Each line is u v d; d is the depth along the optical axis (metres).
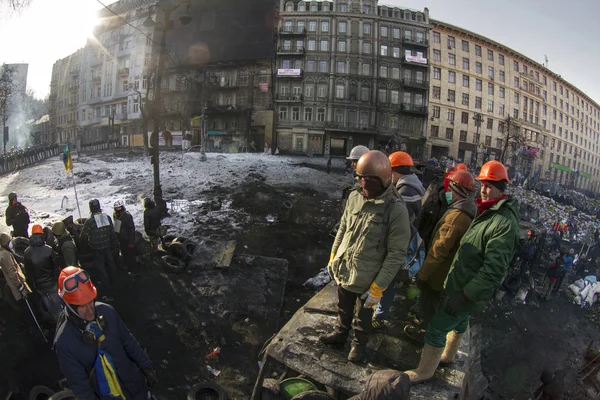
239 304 7.35
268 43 40.88
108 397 2.42
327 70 43.03
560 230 18.69
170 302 7.03
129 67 47.03
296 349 2.82
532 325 10.09
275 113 42.09
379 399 1.73
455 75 48.12
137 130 46.56
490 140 50.66
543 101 55.88
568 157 59.31
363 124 43.50
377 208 2.37
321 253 11.14
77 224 7.56
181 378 5.25
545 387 6.07
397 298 4.05
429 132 46.41
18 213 8.20
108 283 7.08
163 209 12.55
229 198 15.96
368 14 43.41
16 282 5.09
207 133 41.62
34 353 5.14
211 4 41.34
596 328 10.94
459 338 2.67
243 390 5.17
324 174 23.73
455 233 2.61
